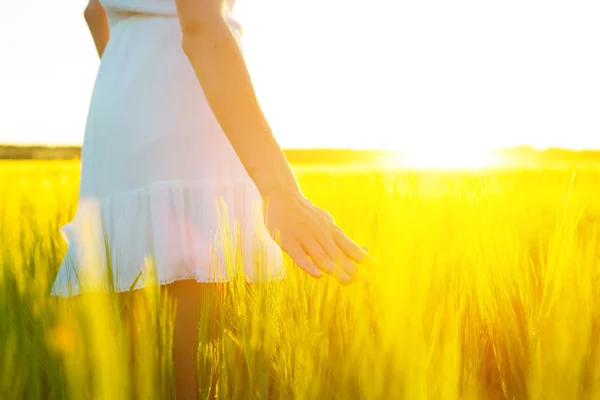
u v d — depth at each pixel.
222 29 0.98
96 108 1.42
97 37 1.87
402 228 1.19
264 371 1.07
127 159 1.35
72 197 2.18
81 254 0.98
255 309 1.06
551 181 4.48
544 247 1.63
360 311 1.11
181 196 1.33
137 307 1.12
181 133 1.34
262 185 1.00
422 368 1.01
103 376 0.89
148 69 1.35
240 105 0.99
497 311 1.28
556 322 1.08
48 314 1.13
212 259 1.24
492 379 1.29
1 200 1.54
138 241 1.32
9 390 0.98
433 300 1.17
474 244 1.39
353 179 2.43
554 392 1.04
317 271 0.99
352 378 1.11
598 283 1.21
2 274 1.15
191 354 1.33
